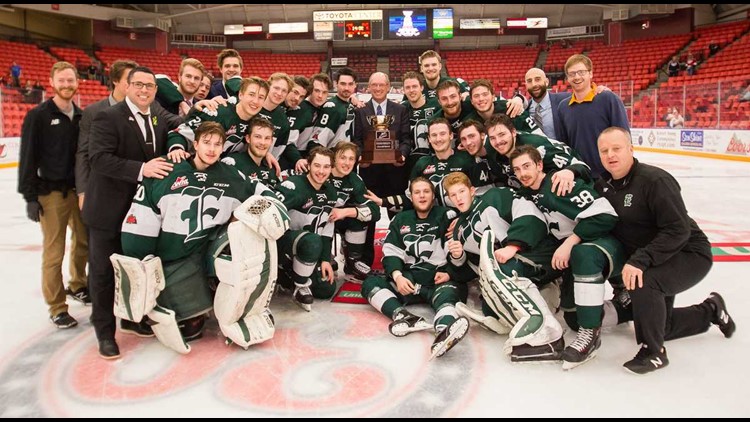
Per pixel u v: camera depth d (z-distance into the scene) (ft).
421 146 14.28
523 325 7.47
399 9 75.82
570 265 8.20
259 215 7.79
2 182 29.81
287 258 10.12
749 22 62.90
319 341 8.38
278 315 9.71
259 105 10.50
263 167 11.03
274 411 6.12
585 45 77.87
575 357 7.22
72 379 7.03
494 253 8.67
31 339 8.48
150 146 8.59
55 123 9.02
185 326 8.38
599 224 7.83
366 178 14.80
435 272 10.09
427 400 6.37
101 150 7.89
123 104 8.30
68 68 9.08
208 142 8.09
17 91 38.55
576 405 6.23
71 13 67.82
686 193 24.47
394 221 10.50
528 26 80.59
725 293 10.37
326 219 11.19
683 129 45.32
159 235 8.20
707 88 43.09
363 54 84.02
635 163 7.90
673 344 8.13
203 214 8.32
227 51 14.29
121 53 71.87
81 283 10.41
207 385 6.83
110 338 7.86
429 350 8.00
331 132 14.08
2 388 6.75
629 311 8.56
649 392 6.56
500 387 6.73
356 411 6.11
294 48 85.81
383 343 8.29
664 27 71.51
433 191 10.23
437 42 82.58
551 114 13.03
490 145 10.89
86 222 8.03
